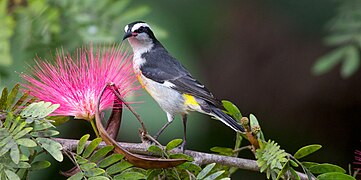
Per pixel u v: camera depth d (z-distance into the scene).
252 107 16.52
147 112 11.75
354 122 16.55
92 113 7.67
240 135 8.62
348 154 16.62
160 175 7.62
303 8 15.74
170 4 14.27
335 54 12.92
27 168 6.99
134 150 7.65
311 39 16.11
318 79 16.45
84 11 11.37
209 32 15.19
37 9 11.02
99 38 11.02
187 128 12.46
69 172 7.17
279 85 16.50
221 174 7.41
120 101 7.73
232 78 16.39
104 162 7.08
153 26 11.78
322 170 7.75
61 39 11.10
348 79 16.45
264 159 7.71
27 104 7.41
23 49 11.02
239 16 16.22
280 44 16.33
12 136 6.75
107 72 7.82
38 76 7.68
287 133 16.56
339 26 13.00
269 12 16.16
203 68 15.96
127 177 7.05
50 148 6.82
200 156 7.96
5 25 10.29
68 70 7.77
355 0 13.11
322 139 16.64
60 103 7.62
